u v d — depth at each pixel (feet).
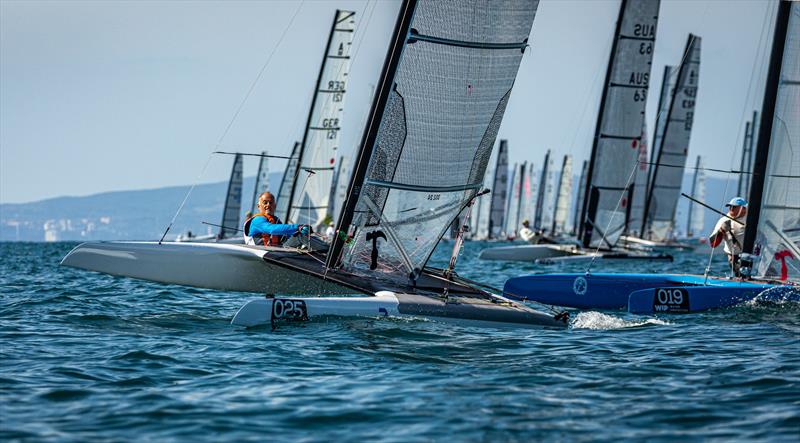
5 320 114.32
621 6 283.79
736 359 89.92
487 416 66.23
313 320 104.22
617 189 293.43
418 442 59.57
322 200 287.28
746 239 145.69
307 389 74.28
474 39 114.01
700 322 121.49
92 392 72.64
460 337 100.99
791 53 139.85
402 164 114.62
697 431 62.75
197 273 121.39
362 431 62.03
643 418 66.23
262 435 60.85
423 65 112.47
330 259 114.62
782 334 108.88
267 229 125.49
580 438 60.95
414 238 118.01
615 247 299.79
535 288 149.48
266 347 93.35
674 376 81.25
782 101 140.87
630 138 290.15
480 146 118.73
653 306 132.77
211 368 82.74
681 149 425.69
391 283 116.67
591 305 150.61
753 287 138.62
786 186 141.90
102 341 97.76
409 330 103.65
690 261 349.82
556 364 86.94
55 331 105.29
